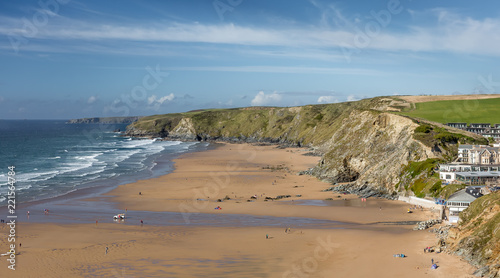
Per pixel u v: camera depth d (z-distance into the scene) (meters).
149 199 96.25
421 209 82.62
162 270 49.44
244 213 82.75
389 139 116.69
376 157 113.94
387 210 83.50
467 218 59.59
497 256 46.44
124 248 58.09
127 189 108.50
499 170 90.00
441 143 103.88
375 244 59.19
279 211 84.25
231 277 47.31
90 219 76.38
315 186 113.56
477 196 70.81
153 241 61.69
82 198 96.75
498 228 50.00
